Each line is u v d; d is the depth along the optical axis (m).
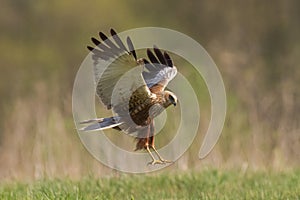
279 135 30.92
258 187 22.59
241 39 56.28
